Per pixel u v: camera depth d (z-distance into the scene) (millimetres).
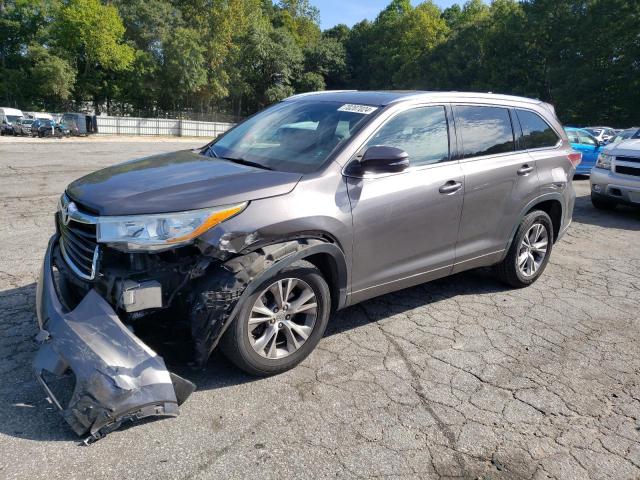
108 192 3053
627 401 3303
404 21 72562
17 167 13719
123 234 2799
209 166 3557
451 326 4254
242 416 2922
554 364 3723
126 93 54312
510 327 4297
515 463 2678
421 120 4027
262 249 3070
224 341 3055
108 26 47531
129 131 47625
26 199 8883
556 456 2748
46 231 6613
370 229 3580
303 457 2625
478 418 3039
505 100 4816
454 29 68312
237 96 64938
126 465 2490
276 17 88562
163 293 2902
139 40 52906
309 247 3209
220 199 2980
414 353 3768
